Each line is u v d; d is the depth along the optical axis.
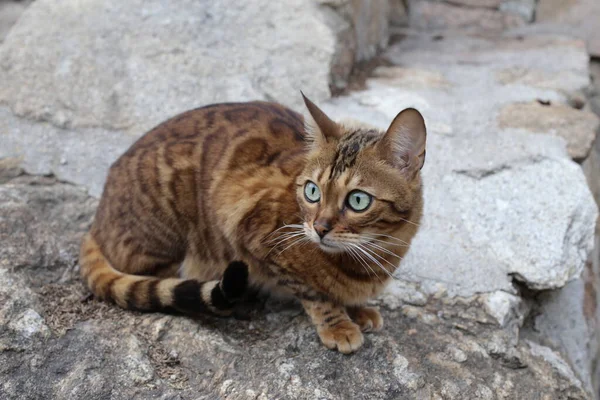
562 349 0.87
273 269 0.72
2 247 0.79
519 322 0.81
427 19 1.49
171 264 0.79
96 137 0.99
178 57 1.07
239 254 0.74
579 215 0.88
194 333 0.72
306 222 0.68
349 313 0.75
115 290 0.74
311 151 0.71
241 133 0.77
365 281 0.71
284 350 0.71
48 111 1.01
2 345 0.68
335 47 1.09
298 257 0.70
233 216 0.73
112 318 0.73
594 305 0.95
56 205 0.89
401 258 0.73
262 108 0.81
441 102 1.06
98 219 0.79
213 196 0.74
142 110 1.02
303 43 1.09
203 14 1.12
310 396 0.66
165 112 1.02
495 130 0.99
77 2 1.13
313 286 0.72
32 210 0.86
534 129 0.99
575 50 1.27
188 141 0.77
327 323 0.72
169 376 0.68
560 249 0.84
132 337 0.71
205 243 0.77
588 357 0.88
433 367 0.72
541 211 0.88
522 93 1.09
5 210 0.84
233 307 0.73
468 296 0.80
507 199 0.89
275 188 0.72
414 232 0.72
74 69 1.05
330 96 1.05
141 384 0.66
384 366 0.70
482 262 0.84
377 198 0.67
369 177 0.67
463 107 1.05
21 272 0.77
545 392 0.74
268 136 0.76
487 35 1.40
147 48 1.08
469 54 1.28
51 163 0.96
